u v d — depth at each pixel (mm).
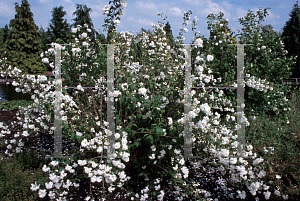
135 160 2975
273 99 4910
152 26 4199
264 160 2855
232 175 2604
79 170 2836
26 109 3789
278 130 4023
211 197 2766
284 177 2861
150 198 2650
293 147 3451
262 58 5148
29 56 22500
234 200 2693
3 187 2436
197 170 3340
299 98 6141
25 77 3424
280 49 5465
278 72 5254
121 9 3354
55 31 25344
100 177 2471
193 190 2627
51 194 2344
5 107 6570
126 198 2709
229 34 4992
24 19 22406
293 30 19062
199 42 3023
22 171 2861
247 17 5504
